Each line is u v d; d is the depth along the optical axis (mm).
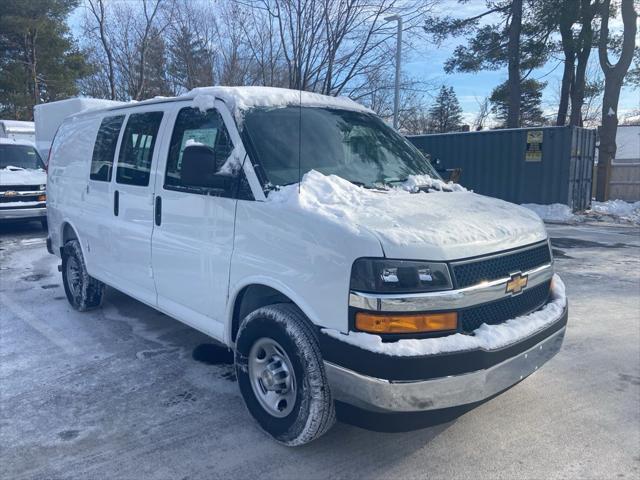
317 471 3078
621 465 3152
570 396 4031
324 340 2869
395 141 4504
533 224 3541
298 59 10750
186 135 4090
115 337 5262
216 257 3625
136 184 4574
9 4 29203
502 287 3037
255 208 3322
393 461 3182
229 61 15250
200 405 3859
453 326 2795
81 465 3127
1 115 31844
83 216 5562
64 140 6352
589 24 20391
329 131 4012
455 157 17609
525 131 15953
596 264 8836
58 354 4820
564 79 22969
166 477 3018
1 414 3725
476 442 3393
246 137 3566
